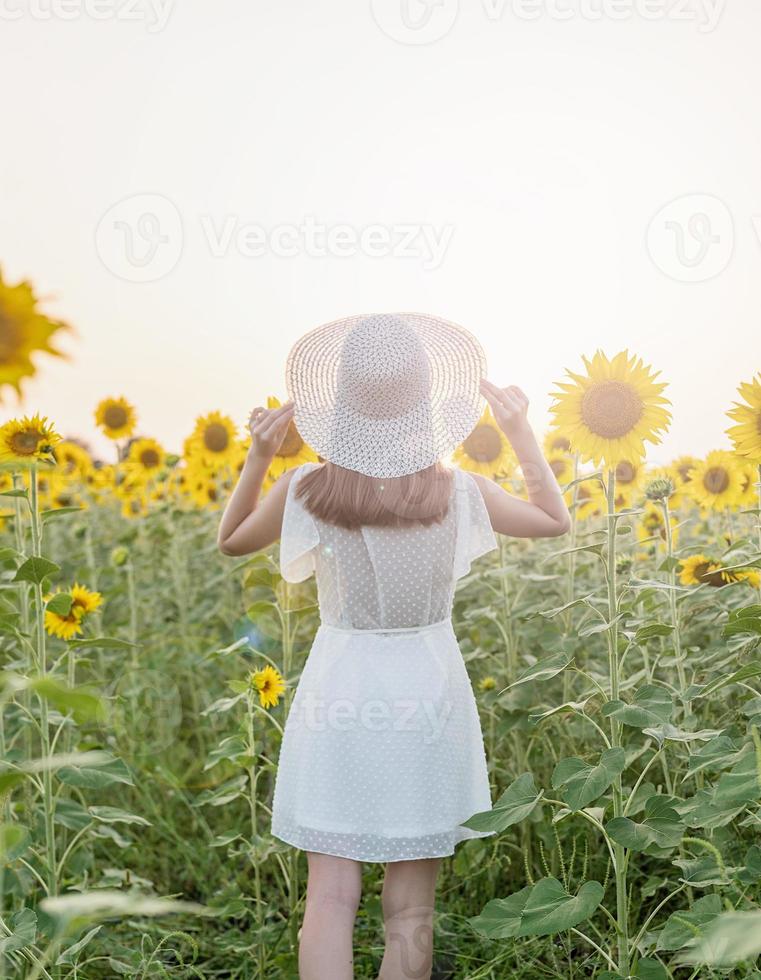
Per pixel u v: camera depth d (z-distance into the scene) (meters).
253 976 2.57
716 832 2.19
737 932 1.20
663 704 2.01
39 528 2.41
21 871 2.47
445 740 2.14
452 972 2.59
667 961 2.46
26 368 0.81
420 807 2.09
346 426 2.18
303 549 2.19
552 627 3.18
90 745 2.75
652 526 3.97
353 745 2.11
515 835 3.12
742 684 2.65
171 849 3.33
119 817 2.42
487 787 2.26
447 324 2.35
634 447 2.32
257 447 2.30
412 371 2.16
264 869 3.23
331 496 2.17
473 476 2.35
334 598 2.21
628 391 2.32
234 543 2.34
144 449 5.30
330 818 2.09
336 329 2.31
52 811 2.30
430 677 2.15
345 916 2.06
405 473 2.15
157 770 3.51
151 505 5.41
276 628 3.54
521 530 2.35
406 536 2.17
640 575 3.46
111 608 5.19
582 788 1.90
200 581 5.32
